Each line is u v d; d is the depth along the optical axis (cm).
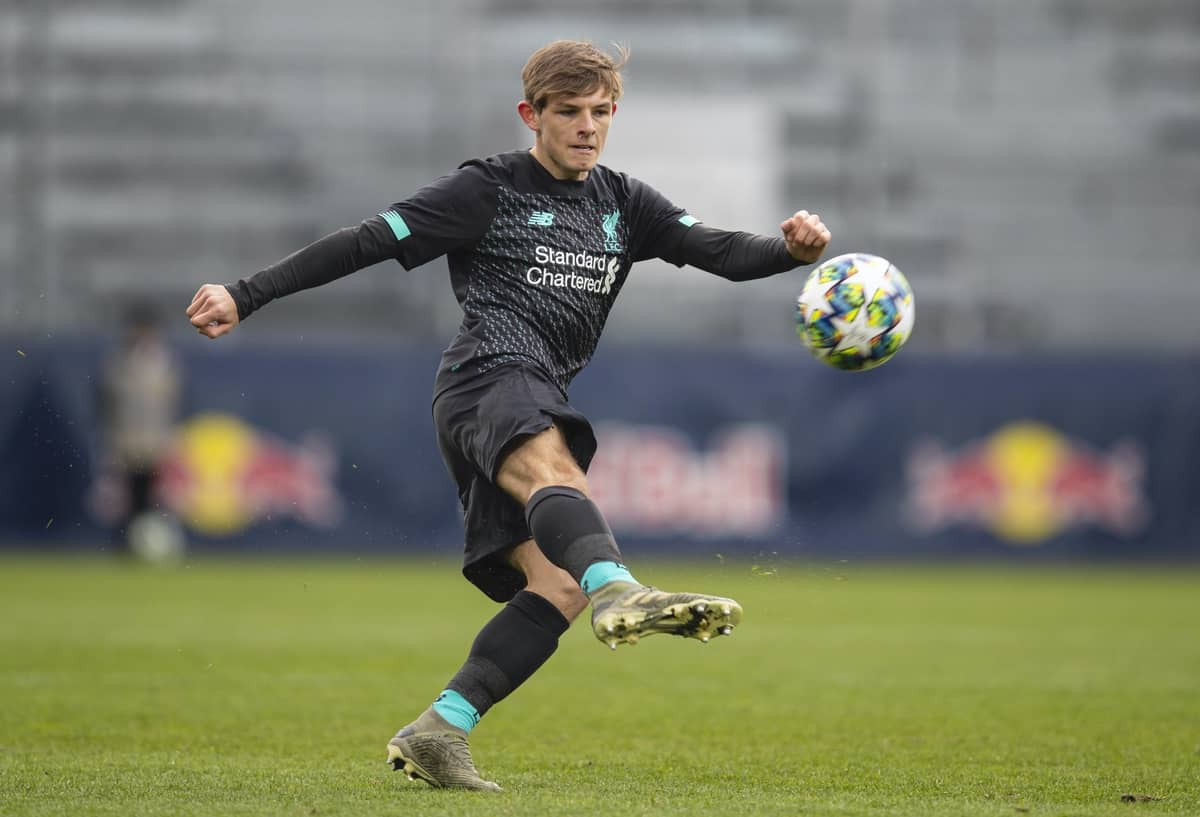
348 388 5931
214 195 6944
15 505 5906
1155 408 6094
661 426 5909
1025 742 2014
